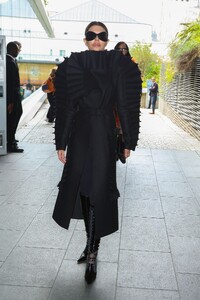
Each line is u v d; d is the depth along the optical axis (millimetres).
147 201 4820
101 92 2775
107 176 2805
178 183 5707
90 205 2879
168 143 9242
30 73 51781
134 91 2824
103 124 2812
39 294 2738
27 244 3516
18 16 21531
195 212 4469
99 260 3238
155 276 3006
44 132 10141
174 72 13758
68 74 2762
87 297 2717
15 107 7492
